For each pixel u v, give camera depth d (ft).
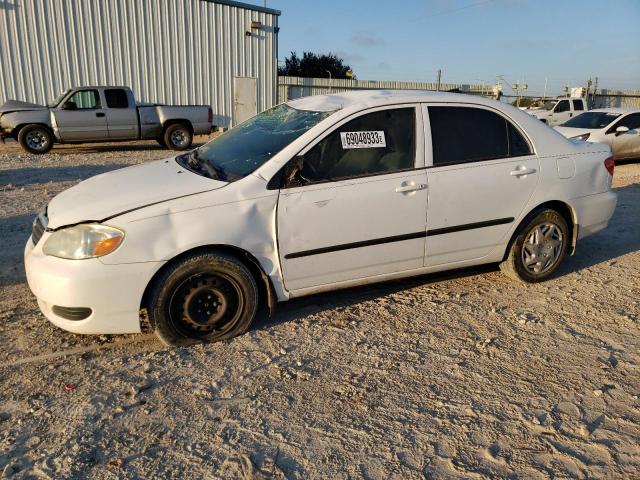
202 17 63.82
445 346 11.99
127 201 11.27
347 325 12.95
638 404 9.86
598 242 20.25
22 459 8.23
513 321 13.29
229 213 11.43
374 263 13.12
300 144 12.21
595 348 11.95
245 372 10.80
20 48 55.52
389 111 13.17
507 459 8.44
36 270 10.95
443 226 13.62
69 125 46.52
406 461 8.38
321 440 8.83
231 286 11.84
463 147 13.83
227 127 68.85
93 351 11.56
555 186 14.90
